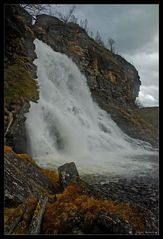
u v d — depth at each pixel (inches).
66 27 1598.2
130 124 1556.3
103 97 1609.3
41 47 1183.6
